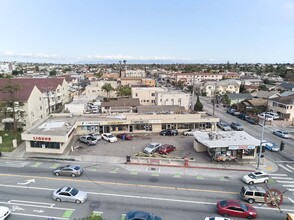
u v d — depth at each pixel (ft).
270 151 137.39
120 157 122.72
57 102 255.29
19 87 156.04
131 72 629.92
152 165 113.70
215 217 69.15
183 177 101.81
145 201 82.43
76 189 84.89
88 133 161.79
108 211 76.13
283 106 213.05
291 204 82.43
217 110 257.34
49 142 126.62
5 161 116.37
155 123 168.86
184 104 237.45
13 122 161.68
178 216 74.33
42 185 92.89
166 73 614.34
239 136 130.72
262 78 474.08
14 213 74.79
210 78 509.76
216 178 101.60
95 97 288.10
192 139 156.15
